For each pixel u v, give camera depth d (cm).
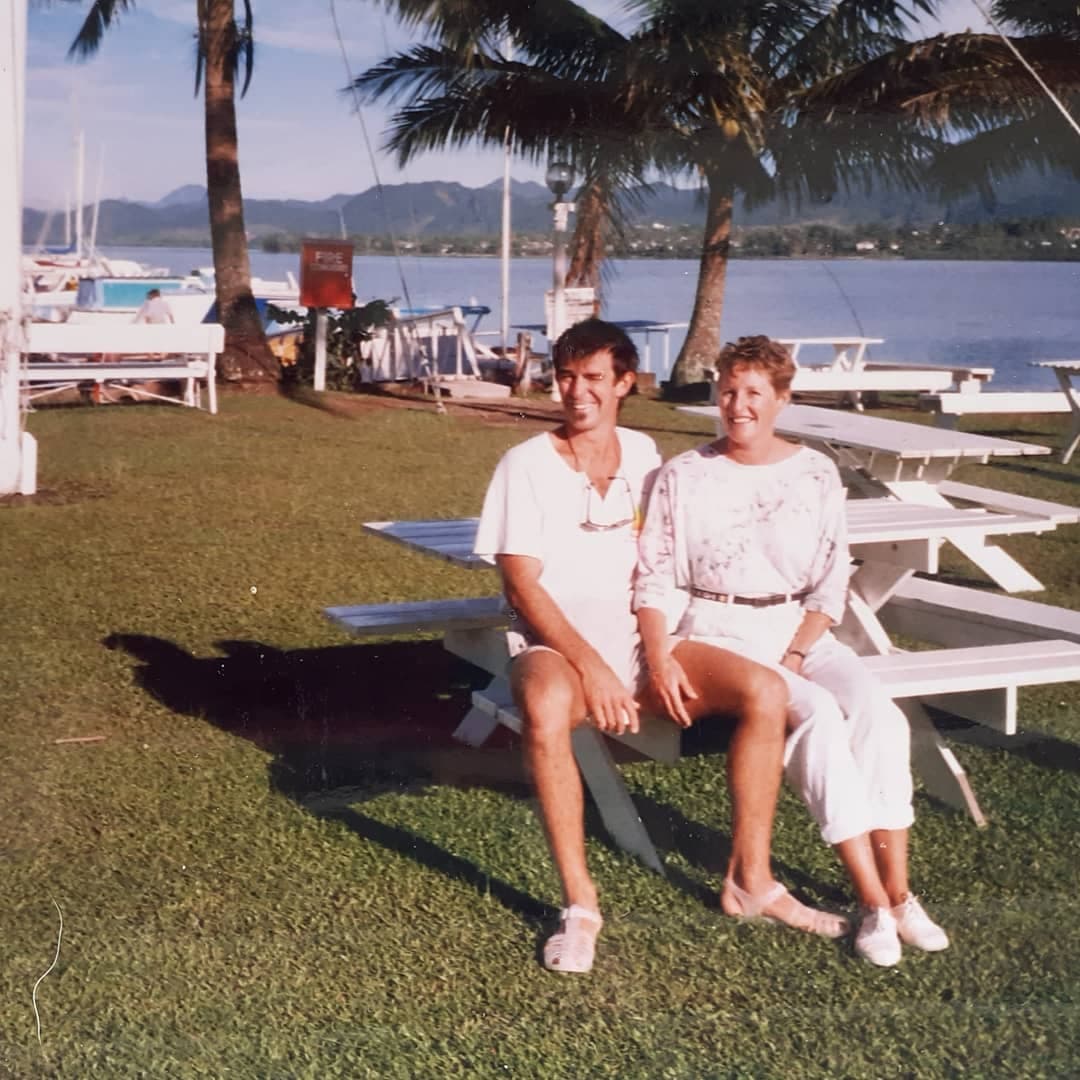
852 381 597
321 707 379
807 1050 223
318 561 552
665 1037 226
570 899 257
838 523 288
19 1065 216
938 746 317
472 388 1034
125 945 251
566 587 284
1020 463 616
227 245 1105
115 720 367
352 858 287
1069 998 238
